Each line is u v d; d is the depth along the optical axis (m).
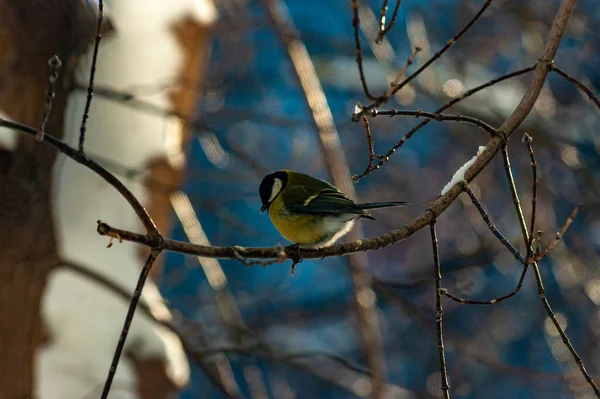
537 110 16.03
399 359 18.69
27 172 9.26
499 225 17.66
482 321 18.45
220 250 5.43
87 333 9.45
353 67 17.94
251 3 18.80
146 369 9.67
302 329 19.20
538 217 16.38
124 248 9.97
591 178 15.84
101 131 10.00
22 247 9.23
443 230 19.28
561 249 15.41
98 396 9.30
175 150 10.86
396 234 6.18
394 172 19.70
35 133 5.10
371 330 12.66
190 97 11.43
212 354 10.45
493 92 16.75
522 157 17.58
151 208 10.40
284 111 20.45
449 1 18.72
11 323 9.15
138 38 10.40
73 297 9.45
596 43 17.69
